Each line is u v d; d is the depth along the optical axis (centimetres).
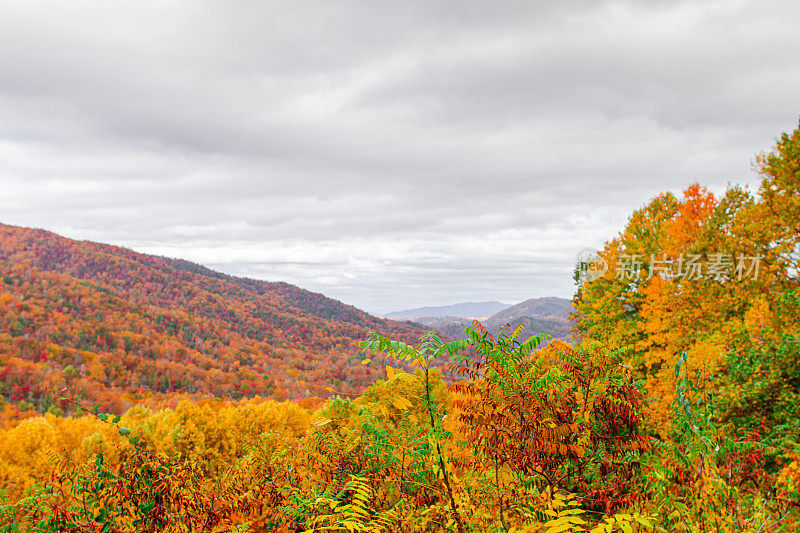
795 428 482
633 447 295
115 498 231
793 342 773
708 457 252
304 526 254
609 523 225
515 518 270
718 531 237
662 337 1360
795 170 1245
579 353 335
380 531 266
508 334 321
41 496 230
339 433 389
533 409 300
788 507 273
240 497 268
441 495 297
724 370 919
